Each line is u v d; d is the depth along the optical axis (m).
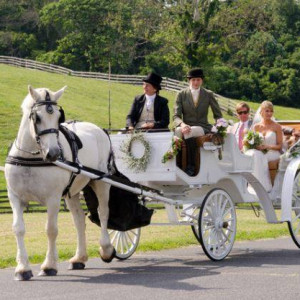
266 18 57.19
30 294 8.53
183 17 52.62
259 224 18.08
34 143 9.79
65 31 83.69
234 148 12.38
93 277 9.88
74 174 10.41
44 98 9.72
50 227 10.02
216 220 11.61
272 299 7.92
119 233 11.95
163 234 15.48
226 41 54.25
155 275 9.96
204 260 11.57
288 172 12.70
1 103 46.34
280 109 68.75
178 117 12.30
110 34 75.06
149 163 11.51
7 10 90.12
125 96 55.94
